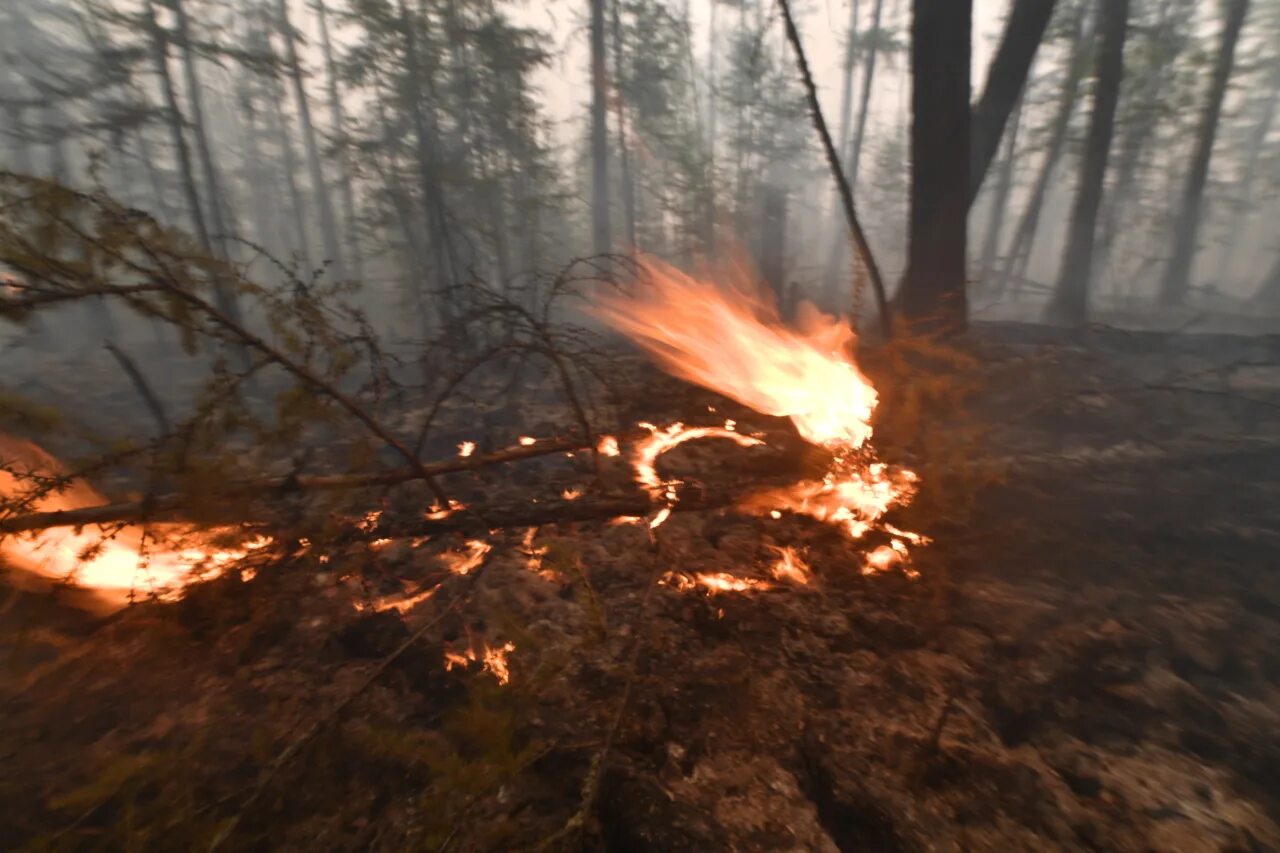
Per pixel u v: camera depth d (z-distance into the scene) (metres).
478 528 3.42
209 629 2.93
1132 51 13.52
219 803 1.92
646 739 2.27
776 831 1.96
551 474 4.44
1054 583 3.14
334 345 3.11
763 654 2.71
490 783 1.82
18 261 2.21
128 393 8.95
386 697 2.52
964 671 2.61
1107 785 2.11
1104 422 4.65
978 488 3.62
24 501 2.46
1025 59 6.21
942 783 2.11
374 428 3.14
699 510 3.78
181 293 2.48
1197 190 13.82
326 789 2.15
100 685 2.62
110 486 3.91
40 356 12.70
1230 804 2.03
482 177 11.76
